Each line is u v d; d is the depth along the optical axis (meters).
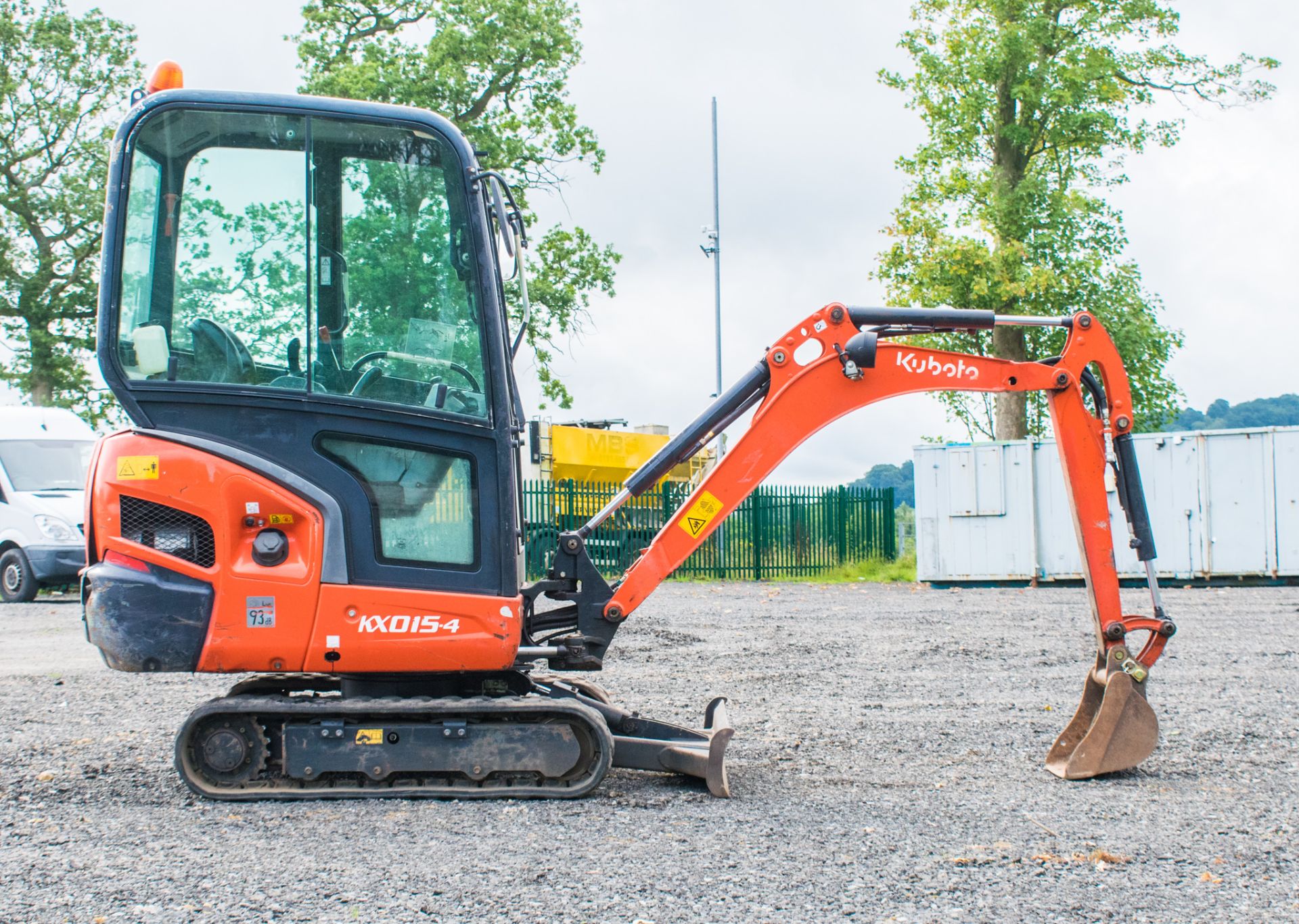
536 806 4.82
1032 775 5.46
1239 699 7.45
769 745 6.17
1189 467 17.31
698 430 5.68
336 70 25.58
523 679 5.40
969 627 12.03
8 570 16.11
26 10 30.12
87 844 4.29
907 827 4.49
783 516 21.53
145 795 5.07
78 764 5.77
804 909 3.52
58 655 10.38
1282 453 16.78
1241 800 4.94
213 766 4.98
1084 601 15.10
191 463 4.85
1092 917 3.46
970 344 25.06
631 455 20.41
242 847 4.22
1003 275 24.23
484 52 25.95
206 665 4.84
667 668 9.12
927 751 6.01
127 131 4.94
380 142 5.05
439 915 3.48
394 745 4.93
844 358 5.65
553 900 3.60
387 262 5.03
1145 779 5.32
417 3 27.03
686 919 3.44
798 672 8.86
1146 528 5.69
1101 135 25.34
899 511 27.44
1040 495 18.23
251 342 4.95
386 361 5.01
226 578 4.83
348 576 4.90
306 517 4.89
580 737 5.03
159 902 3.62
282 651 4.85
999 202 25.11
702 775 5.07
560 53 26.98
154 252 4.94
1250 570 16.89
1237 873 3.88
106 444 4.94
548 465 19.20
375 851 4.16
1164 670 8.73
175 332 4.93
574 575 5.48
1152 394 26.47
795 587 18.95
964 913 3.48
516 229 5.33
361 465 4.97
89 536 4.97
